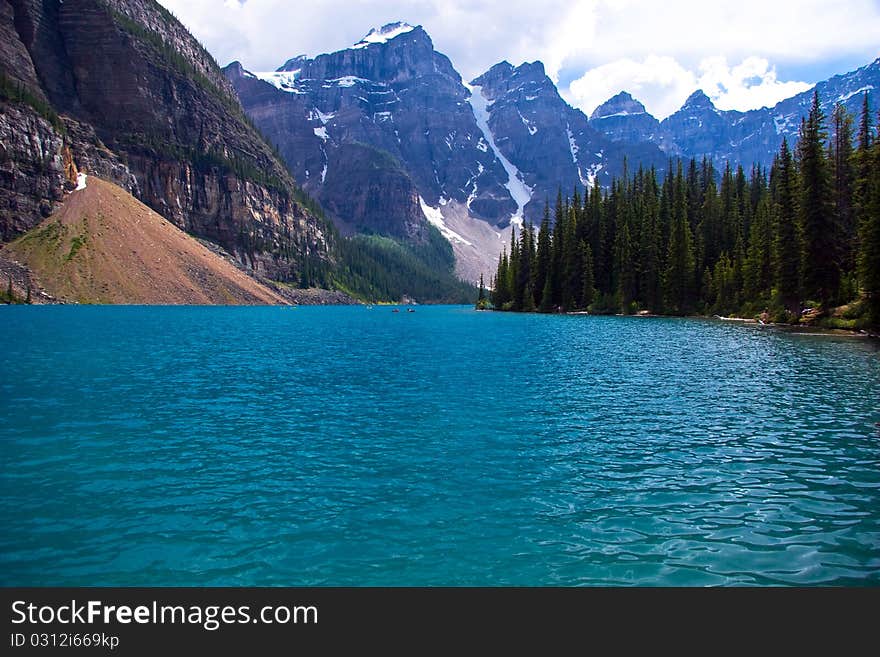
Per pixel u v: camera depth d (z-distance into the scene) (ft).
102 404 94.94
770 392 106.22
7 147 595.06
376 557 41.45
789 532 45.01
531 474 59.52
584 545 43.06
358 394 105.70
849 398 100.17
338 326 339.77
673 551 42.04
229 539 44.09
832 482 56.65
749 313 336.70
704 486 55.72
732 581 38.14
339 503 51.44
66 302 537.65
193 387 112.57
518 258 592.19
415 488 55.36
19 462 62.64
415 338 242.17
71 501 51.52
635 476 58.85
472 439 73.77
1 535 44.37
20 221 588.91
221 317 414.21
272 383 118.62
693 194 507.71
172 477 58.29
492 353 177.78
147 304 593.83
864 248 213.25
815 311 270.87
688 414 88.33
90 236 611.47
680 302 411.54
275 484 56.39
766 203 384.88
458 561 40.88
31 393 103.45
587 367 142.41
